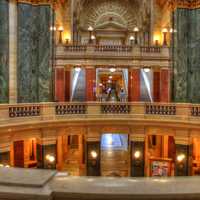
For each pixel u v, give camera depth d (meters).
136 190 1.92
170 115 13.48
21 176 2.17
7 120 11.67
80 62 20.45
